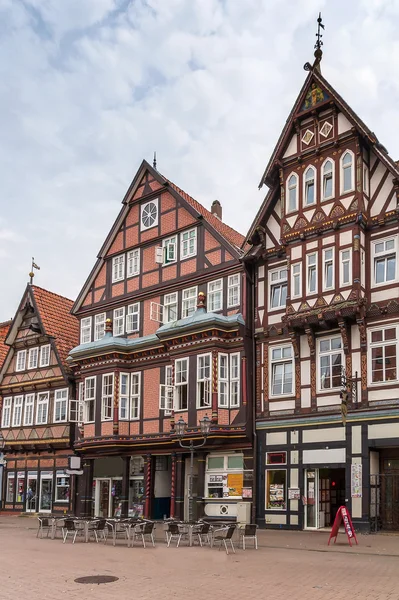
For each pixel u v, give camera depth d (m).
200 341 28.47
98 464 35.03
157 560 16.86
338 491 26.50
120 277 34.66
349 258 24.88
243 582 13.38
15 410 40.69
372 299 24.61
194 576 14.20
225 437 27.41
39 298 39.84
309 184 26.88
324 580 13.65
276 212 28.42
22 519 35.31
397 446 23.20
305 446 25.62
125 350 32.53
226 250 29.62
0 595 11.95
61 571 14.93
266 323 27.78
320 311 25.16
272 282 28.02
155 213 33.38
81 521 22.23
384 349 24.00
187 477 29.78
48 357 38.84
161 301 32.22
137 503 31.86
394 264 24.34
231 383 28.06
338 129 26.08
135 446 31.39
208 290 30.14
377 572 14.81
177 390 29.14
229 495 27.72
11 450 40.34
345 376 24.55
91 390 33.41
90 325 35.78
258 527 26.39
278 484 26.36
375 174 25.47
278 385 27.09
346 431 24.39
